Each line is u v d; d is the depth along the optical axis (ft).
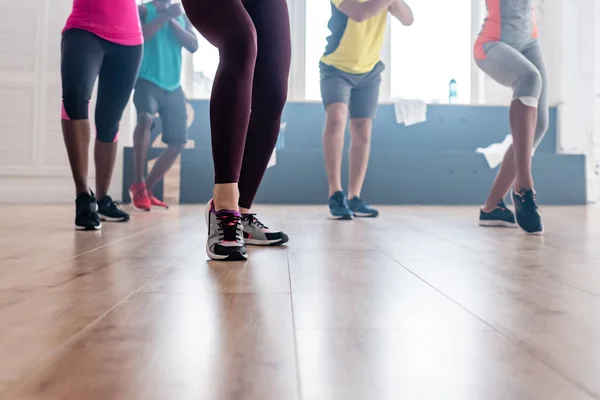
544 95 6.44
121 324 1.94
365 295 2.50
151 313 2.12
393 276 3.05
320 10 17.70
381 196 13.87
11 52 13.37
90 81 5.73
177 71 10.63
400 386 1.33
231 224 3.66
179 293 2.52
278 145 15.38
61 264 3.40
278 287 2.69
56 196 13.44
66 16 13.48
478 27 17.51
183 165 13.39
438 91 17.63
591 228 6.71
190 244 4.58
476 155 13.93
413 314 2.13
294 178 13.60
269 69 4.22
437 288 2.70
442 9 17.60
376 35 8.55
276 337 1.78
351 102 8.82
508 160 6.59
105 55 5.99
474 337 1.81
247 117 3.67
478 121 15.60
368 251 4.21
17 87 13.39
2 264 3.39
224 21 3.59
